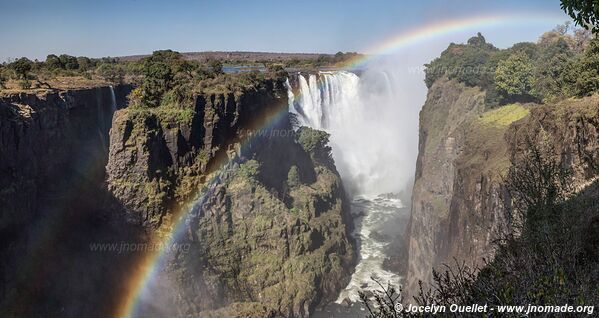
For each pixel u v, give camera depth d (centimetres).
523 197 2253
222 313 5731
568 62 5891
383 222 8644
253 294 6091
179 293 5656
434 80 9725
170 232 5891
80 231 5894
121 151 5903
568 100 4338
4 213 4659
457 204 5353
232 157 6788
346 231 7625
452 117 8050
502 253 1844
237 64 16012
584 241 1792
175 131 6266
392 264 7012
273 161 7619
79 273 5603
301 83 9906
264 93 7956
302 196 7331
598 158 3388
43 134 5481
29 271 5041
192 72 7756
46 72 7931
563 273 1284
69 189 5994
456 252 5116
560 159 3741
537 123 4166
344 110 10825
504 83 6825
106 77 8431
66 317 5238
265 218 6475
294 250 6419
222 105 6731
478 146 5572
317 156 8706
